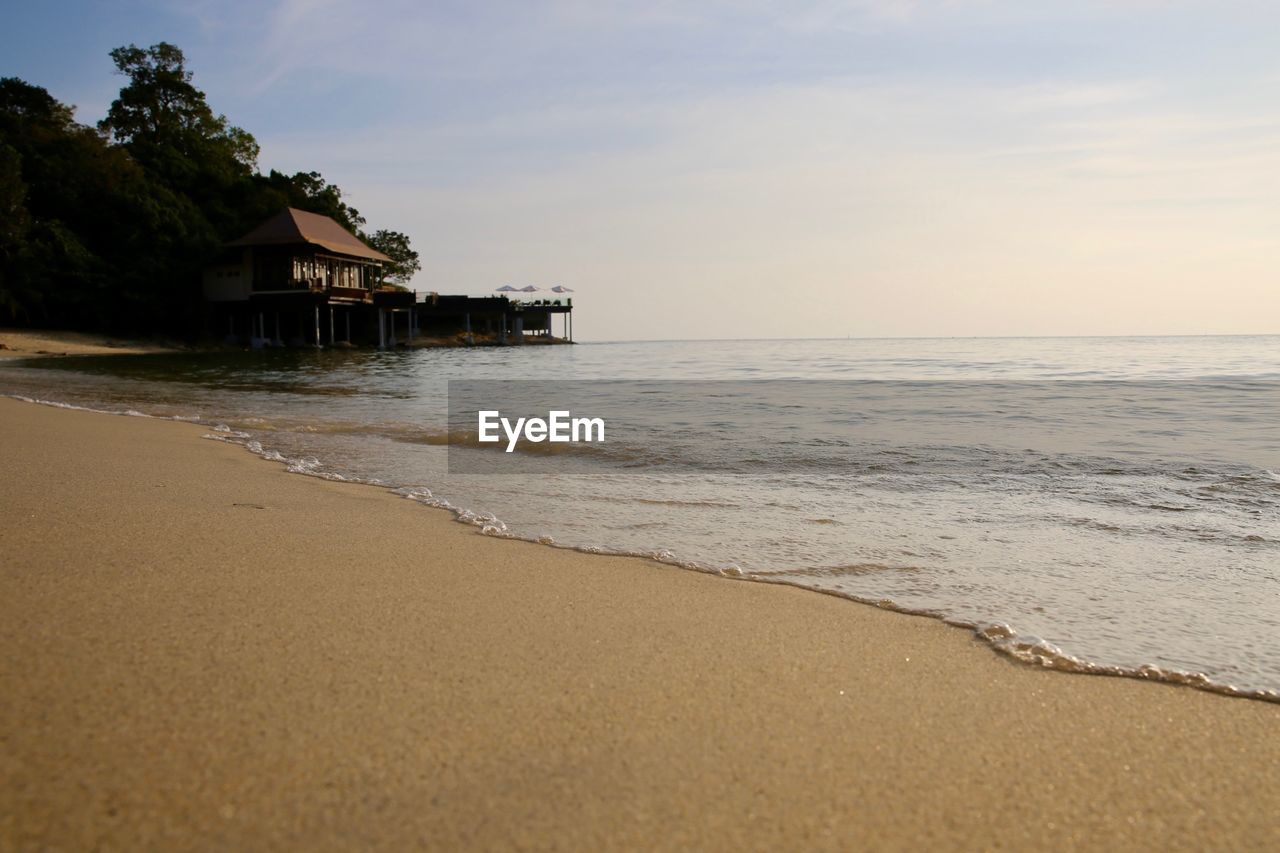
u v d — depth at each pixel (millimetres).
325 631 2627
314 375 23047
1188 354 38500
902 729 2084
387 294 50469
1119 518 4980
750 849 1537
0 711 1932
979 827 1643
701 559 3959
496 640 2627
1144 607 3277
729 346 79812
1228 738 2090
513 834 1545
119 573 3166
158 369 25250
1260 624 3076
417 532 4309
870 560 3984
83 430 8531
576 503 5398
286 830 1522
